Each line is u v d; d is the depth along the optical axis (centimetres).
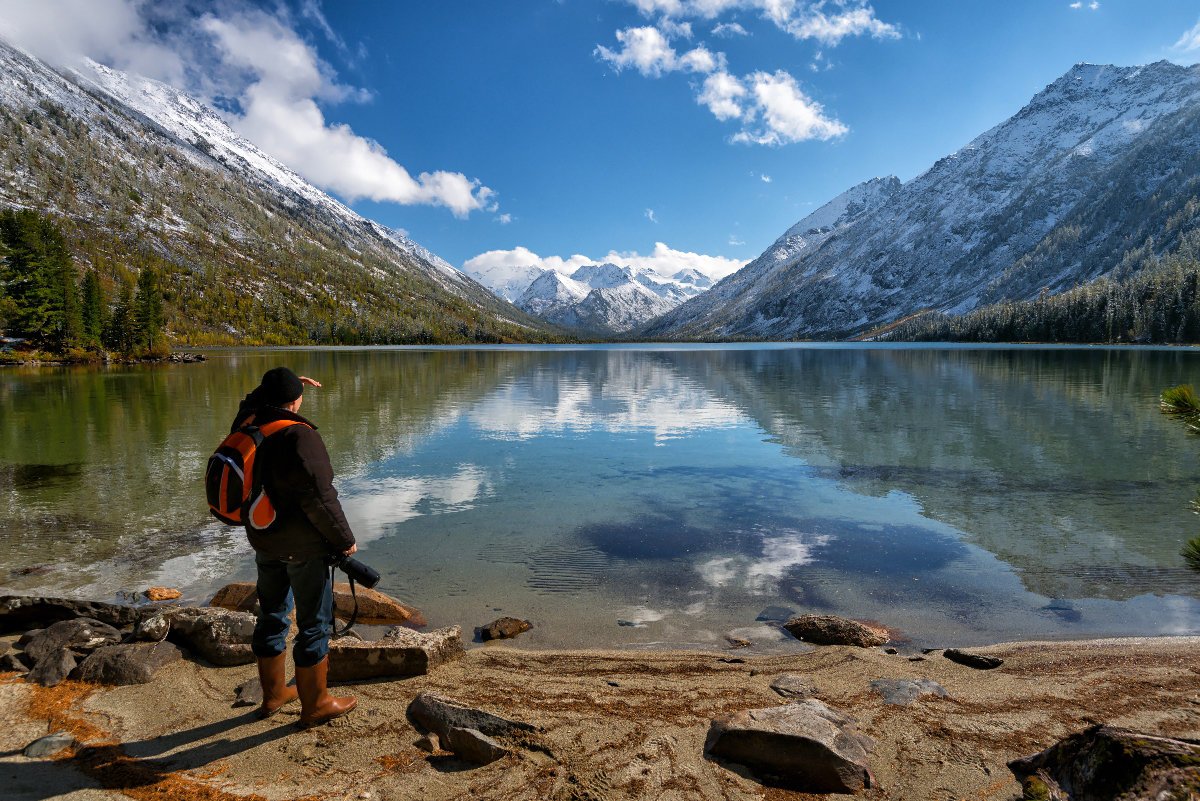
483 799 343
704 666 555
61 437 1920
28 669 517
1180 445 1747
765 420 2333
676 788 353
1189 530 995
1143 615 698
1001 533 987
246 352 12781
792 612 711
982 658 550
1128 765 295
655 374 5312
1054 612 709
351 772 369
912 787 354
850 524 1041
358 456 1634
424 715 429
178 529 983
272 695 441
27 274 7375
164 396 3334
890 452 1675
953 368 5838
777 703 470
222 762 379
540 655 580
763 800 343
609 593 763
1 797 331
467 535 984
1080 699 466
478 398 3212
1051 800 318
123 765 370
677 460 1579
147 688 479
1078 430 2033
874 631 635
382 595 702
